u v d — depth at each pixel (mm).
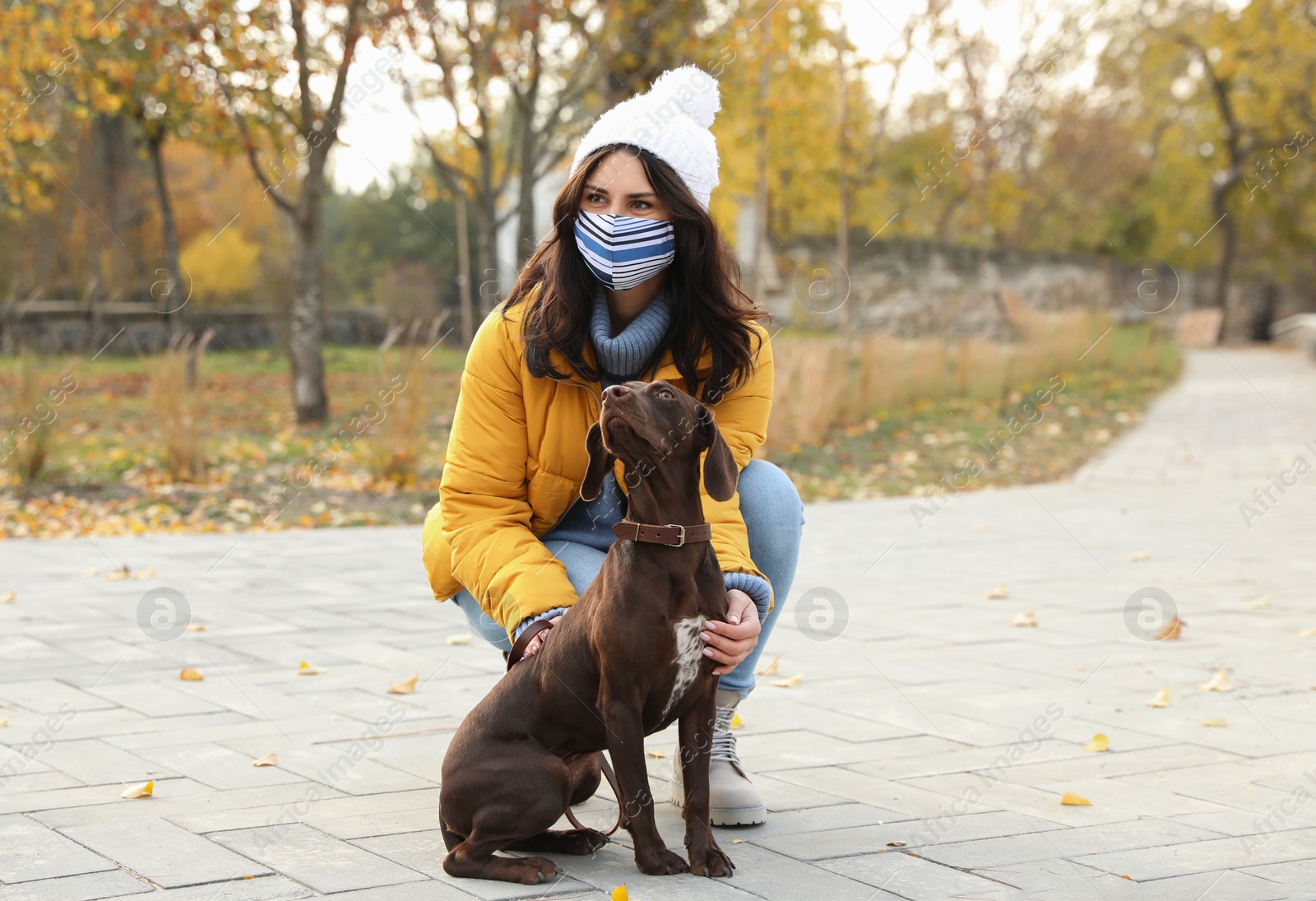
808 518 8289
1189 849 2387
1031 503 9031
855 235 19688
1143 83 25203
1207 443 12320
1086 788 2846
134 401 13492
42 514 7992
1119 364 18297
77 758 3029
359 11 9922
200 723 3398
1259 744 3246
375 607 5223
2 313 16562
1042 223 25516
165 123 12273
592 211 2584
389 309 16562
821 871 2232
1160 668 4168
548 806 2158
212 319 19344
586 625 2234
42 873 2170
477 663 4191
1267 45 23969
